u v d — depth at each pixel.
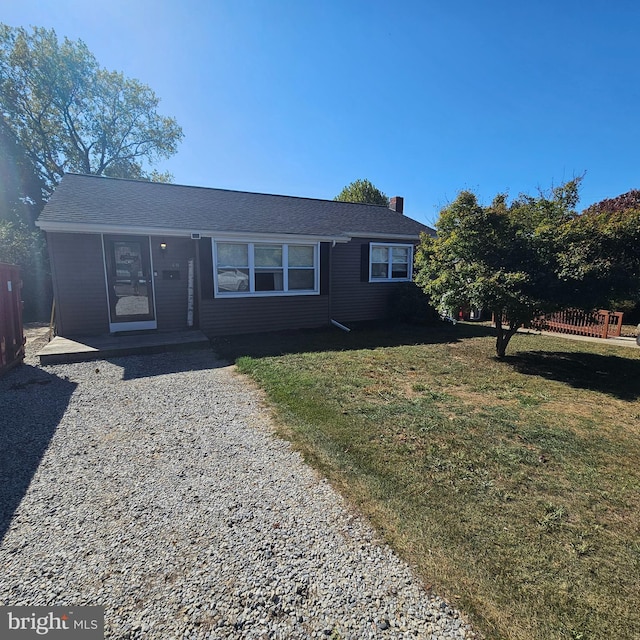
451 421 3.80
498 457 3.06
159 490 2.55
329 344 7.65
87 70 22.69
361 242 11.20
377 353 6.84
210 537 2.09
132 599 1.68
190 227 7.68
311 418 3.79
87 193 8.35
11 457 3.01
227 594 1.71
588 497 2.52
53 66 21.34
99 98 23.59
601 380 5.36
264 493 2.52
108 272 7.67
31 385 4.88
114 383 4.96
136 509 2.34
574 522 2.25
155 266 8.10
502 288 5.47
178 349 6.86
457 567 1.87
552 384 5.15
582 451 3.20
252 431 3.51
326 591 1.73
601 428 3.69
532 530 2.17
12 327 5.64
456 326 10.53
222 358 6.38
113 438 3.36
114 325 7.84
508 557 1.95
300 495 2.50
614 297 5.29
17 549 1.98
